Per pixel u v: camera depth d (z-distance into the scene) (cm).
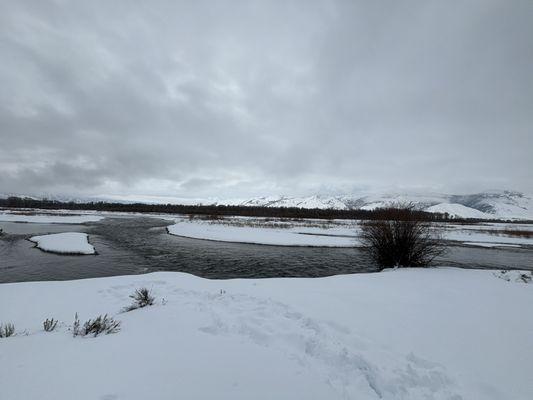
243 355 366
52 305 645
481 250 2314
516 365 364
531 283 832
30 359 329
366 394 316
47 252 1773
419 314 539
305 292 703
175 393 270
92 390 266
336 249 2092
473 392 315
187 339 409
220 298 666
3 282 1115
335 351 391
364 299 638
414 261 1194
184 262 1530
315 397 290
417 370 353
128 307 611
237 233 2903
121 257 1655
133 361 330
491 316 530
